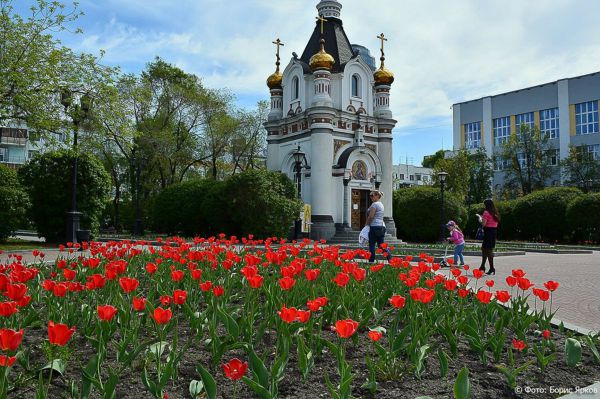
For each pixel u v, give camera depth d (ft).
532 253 78.84
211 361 14.07
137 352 12.99
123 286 14.88
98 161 80.12
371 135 107.55
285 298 19.24
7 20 60.39
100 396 11.55
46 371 13.07
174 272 17.87
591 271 48.67
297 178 97.09
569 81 197.88
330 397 11.91
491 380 13.33
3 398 9.55
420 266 24.48
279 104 116.16
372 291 23.62
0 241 71.51
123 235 116.88
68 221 68.13
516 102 216.13
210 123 140.46
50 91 63.93
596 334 17.70
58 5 62.69
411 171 328.90
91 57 67.15
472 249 74.13
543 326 17.90
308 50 113.39
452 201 108.27
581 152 175.94
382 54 113.50
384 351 13.19
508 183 190.90
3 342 8.69
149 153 128.36
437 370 14.05
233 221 93.97
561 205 114.73
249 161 153.89
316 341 15.07
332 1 113.50
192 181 111.96
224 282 23.47
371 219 43.01
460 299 19.63
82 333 16.40
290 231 98.73
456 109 238.27
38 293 21.62
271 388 11.21
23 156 198.59
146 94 105.81
